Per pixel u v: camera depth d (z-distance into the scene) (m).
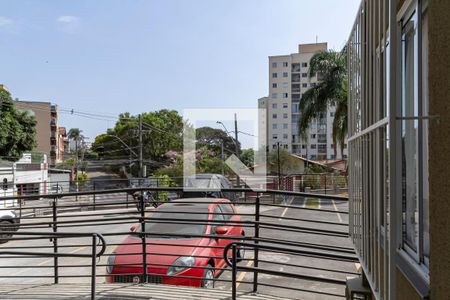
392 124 1.83
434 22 1.75
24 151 34.81
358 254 3.28
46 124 72.94
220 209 7.08
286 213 17.59
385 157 2.28
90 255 4.47
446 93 1.64
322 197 5.16
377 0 2.62
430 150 1.79
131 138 52.19
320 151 67.50
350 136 3.89
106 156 56.88
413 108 2.46
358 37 3.47
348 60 4.09
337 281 4.20
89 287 5.32
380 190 2.33
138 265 5.42
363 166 3.01
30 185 29.30
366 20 3.08
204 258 5.77
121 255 5.52
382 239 2.34
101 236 4.52
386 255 2.15
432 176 1.76
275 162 33.62
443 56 1.67
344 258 4.03
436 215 1.70
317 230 4.79
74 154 76.00
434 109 1.75
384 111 2.38
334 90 24.48
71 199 25.41
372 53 2.77
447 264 1.59
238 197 14.07
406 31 2.51
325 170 34.97
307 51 79.88
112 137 55.31
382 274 2.34
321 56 25.34
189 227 6.46
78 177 49.62
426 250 2.14
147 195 14.67
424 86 2.19
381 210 2.32
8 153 33.09
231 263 4.68
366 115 3.02
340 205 20.61
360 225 3.24
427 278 1.95
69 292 5.06
